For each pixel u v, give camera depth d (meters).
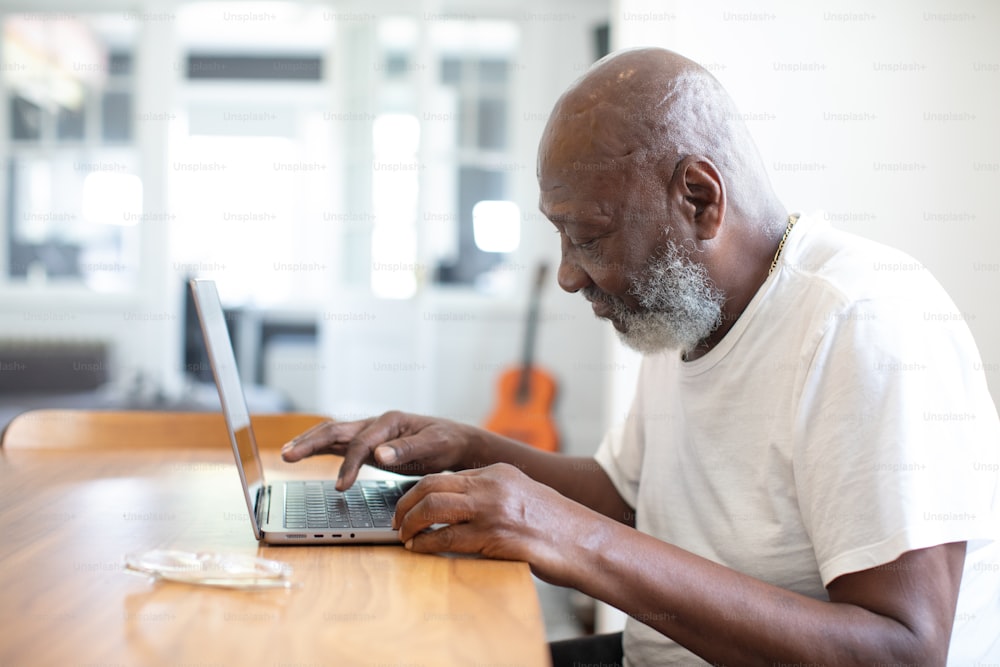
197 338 4.48
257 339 6.74
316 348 7.29
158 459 1.51
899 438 0.95
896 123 1.99
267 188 8.40
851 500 0.96
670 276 1.12
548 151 1.12
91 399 4.20
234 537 1.02
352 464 1.23
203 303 1.01
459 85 5.31
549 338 5.58
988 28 1.96
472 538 0.92
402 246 4.90
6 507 1.16
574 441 5.61
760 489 1.14
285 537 0.99
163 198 5.60
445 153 5.33
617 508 1.47
